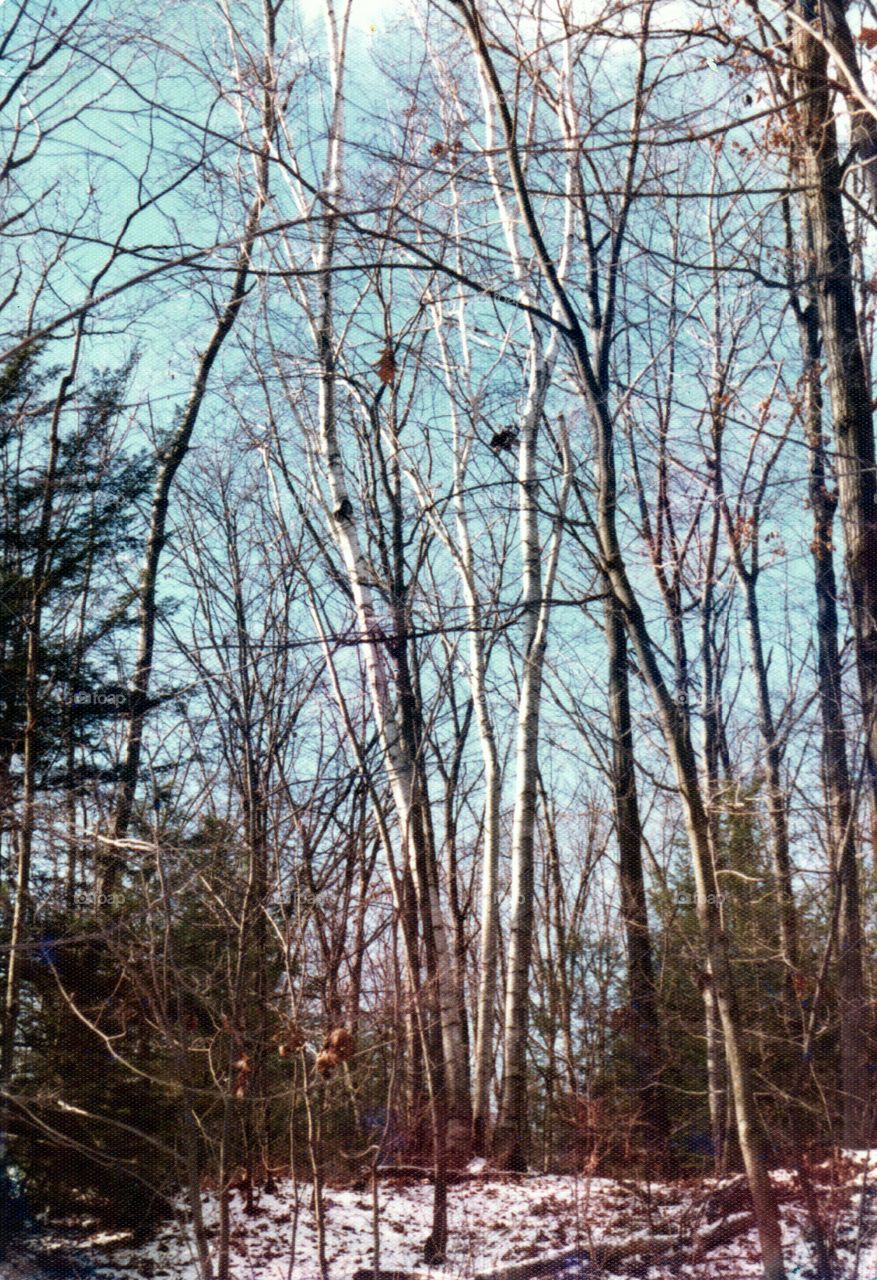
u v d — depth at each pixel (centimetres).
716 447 1470
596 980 1619
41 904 1076
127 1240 1055
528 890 1619
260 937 1194
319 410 1662
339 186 1581
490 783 1806
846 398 1076
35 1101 951
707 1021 1323
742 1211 1093
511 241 1672
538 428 1756
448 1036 1513
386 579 1723
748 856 1400
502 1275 1051
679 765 958
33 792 1150
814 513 1465
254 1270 1066
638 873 1606
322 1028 1116
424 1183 1392
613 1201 1221
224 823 1137
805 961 1244
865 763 1080
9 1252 1005
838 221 1102
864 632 1052
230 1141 1062
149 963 991
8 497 1382
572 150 944
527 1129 1543
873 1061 1086
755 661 1772
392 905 1352
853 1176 988
